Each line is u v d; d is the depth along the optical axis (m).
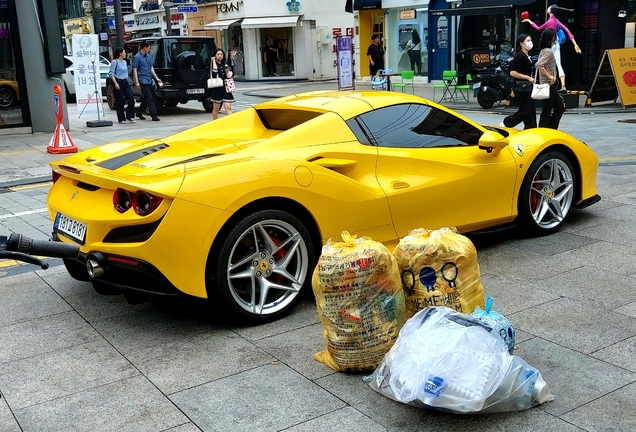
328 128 4.67
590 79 19.77
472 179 5.11
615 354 3.58
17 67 14.20
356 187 4.49
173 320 4.36
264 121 5.48
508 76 15.70
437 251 3.56
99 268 4.03
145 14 41.31
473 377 2.94
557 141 5.70
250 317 4.13
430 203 4.88
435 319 3.21
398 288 3.49
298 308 4.46
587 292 4.48
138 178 3.97
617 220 6.14
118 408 3.28
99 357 3.86
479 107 16.50
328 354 3.64
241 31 32.62
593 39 19.41
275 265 4.24
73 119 17.59
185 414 3.19
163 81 18.33
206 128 5.44
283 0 31.47
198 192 3.87
